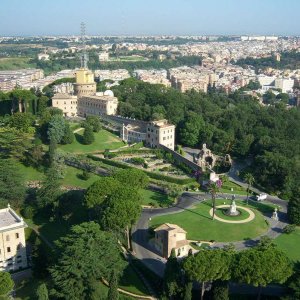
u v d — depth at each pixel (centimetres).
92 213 16100
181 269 11875
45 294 11400
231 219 17088
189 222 16738
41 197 17850
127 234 15288
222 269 11238
